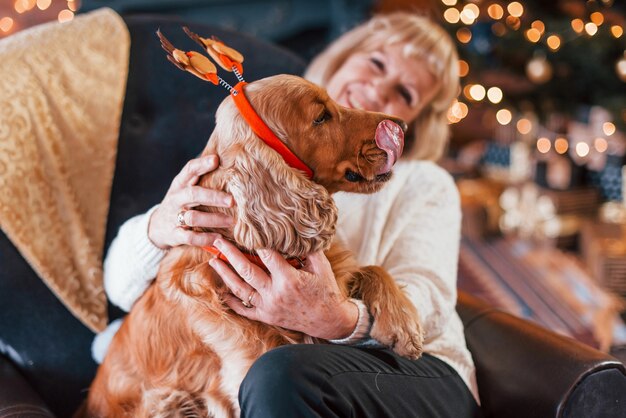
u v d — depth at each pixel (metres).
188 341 1.39
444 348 1.55
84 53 1.87
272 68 2.03
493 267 3.46
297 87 1.31
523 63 3.29
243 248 1.34
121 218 1.89
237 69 1.36
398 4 4.52
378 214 1.68
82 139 1.83
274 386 1.19
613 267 3.10
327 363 1.26
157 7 4.77
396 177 1.75
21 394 1.52
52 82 1.80
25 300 1.73
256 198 1.26
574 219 3.58
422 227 1.68
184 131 1.98
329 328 1.35
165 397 1.39
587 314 2.95
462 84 3.33
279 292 1.29
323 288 1.31
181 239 1.37
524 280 3.29
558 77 3.16
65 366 1.77
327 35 5.09
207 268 1.38
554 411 1.40
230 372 1.36
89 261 1.81
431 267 1.61
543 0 3.24
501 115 3.25
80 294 1.80
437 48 1.84
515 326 1.62
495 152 4.36
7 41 1.84
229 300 1.37
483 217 3.83
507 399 1.50
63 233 1.79
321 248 1.30
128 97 1.93
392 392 1.33
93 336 1.81
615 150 3.58
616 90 3.08
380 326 1.37
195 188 1.31
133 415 1.45
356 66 1.88
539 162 3.68
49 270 1.75
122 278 1.56
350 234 1.68
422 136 1.92
